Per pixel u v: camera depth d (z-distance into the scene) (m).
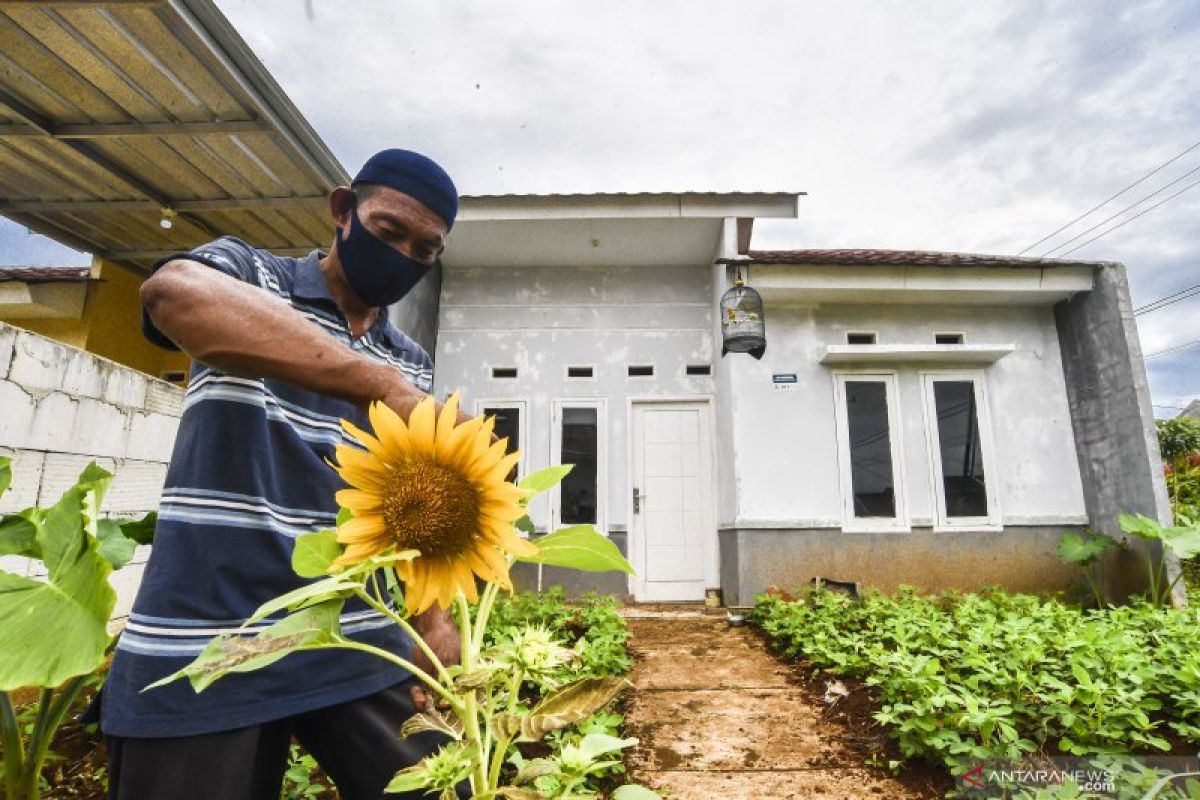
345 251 1.30
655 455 8.89
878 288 7.97
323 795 2.62
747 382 8.23
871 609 5.75
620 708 4.20
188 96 4.33
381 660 1.23
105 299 7.08
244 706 1.05
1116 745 2.97
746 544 7.81
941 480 8.02
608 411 8.98
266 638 0.65
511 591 0.66
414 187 1.27
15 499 3.14
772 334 8.41
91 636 1.32
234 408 1.15
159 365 7.72
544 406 8.98
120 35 3.75
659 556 8.59
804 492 7.97
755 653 5.61
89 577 1.42
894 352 7.88
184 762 0.99
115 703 1.01
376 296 1.34
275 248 6.64
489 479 0.65
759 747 3.58
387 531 0.64
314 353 0.77
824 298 8.30
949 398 8.31
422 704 1.20
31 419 3.23
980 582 7.77
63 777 2.70
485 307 9.26
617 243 8.77
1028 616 5.51
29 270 8.09
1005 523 7.93
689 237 8.64
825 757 3.42
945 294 8.20
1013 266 7.87
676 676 4.94
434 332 8.94
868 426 8.23
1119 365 7.60
